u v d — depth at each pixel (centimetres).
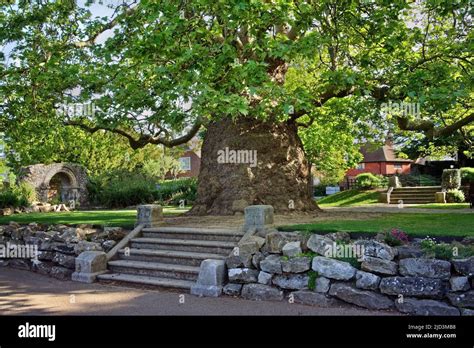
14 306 757
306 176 1419
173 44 862
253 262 793
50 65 1096
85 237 1098
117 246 1024
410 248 697
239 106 773
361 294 690
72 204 2609
